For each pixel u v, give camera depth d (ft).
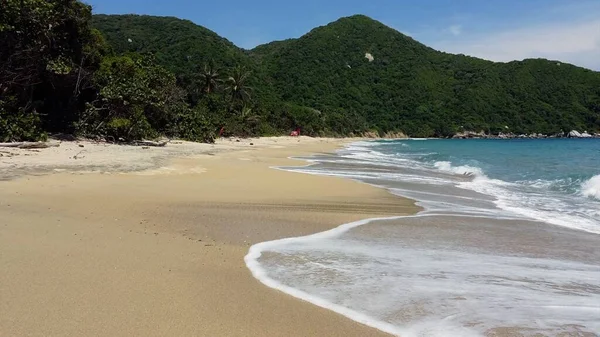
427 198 41.50
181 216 27.94
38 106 78.79
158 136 104.78
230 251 20.84
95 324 12.41
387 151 141.69
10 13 65.82
